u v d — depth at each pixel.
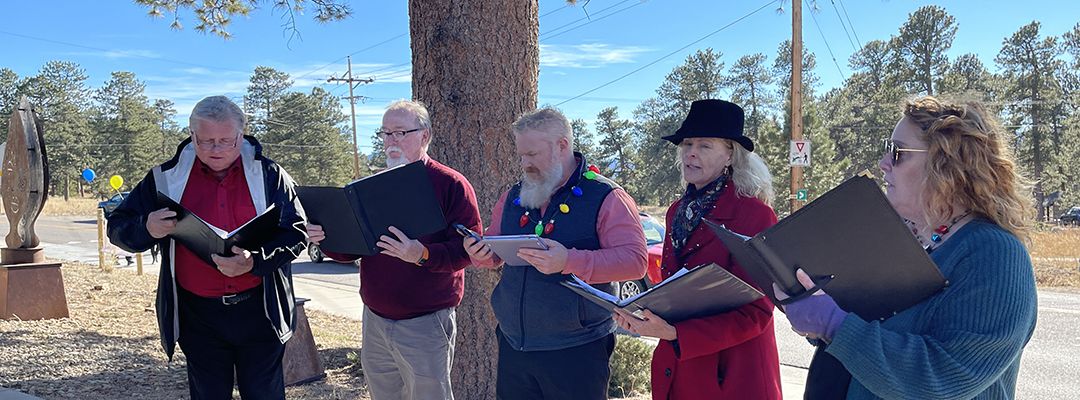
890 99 48.31
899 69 48.59
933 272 1.70
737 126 2.70
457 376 4.54
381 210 2.98
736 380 2.59
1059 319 9.66
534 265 2.65
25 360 5.57
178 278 3.30
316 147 67.38
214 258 3.00
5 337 6.32
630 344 5.65
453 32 4.45
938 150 1.75
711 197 2.71
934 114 1.80
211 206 3.28
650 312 2.41
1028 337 1.71
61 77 70.75
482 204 4.48
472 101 4.46
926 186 1.78
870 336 1.71
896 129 1.88
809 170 36.84
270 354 3.44
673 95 65.06
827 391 1.99
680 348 2.43
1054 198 49.81
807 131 39.22
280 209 3.12
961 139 1.73
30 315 7.43
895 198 1.88
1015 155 1.81
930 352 1.68
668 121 65.19
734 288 2.28
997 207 1.72
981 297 1.66
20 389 4.87
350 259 3.44
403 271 3.42
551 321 2.87
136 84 72.00
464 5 4.45
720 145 2.71
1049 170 48.44
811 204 1.72
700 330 2.42
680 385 2.68
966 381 1.65
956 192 1.75
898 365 1.68
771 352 2.67
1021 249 1.70
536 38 4.70
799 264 1.78
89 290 10.30
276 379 3.50
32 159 7.42
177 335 3.26
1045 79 48.38
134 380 5.22
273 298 3.36
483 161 4.49
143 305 9.15
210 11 8.00
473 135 4.48
